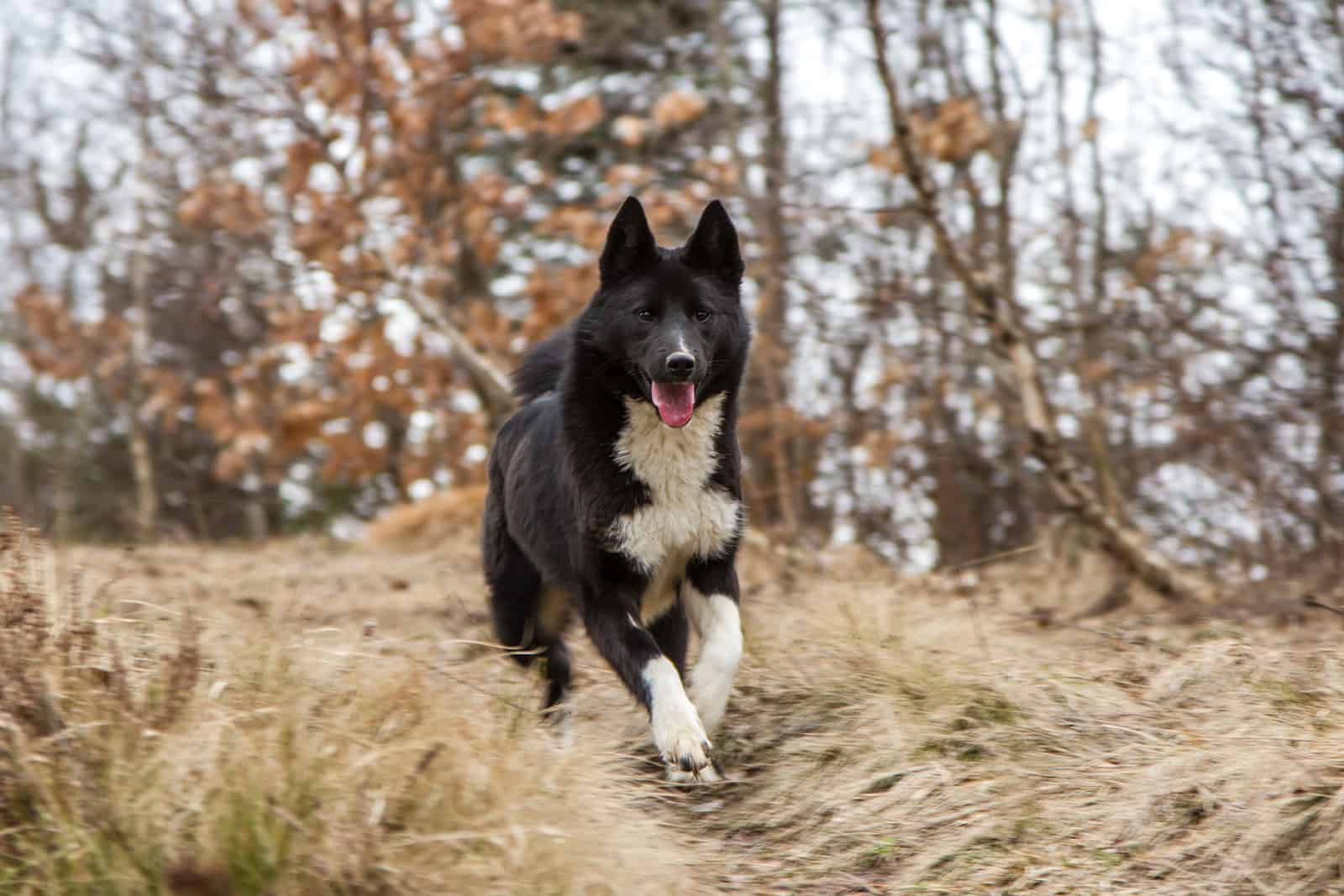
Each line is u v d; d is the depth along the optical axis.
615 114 15.12
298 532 20.95
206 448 21.56
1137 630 6.50
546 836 3.45
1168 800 3.98
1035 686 4.98
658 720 4.46
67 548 8.77
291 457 15.86
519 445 5.57
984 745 4.57
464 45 11.21
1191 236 9.77
